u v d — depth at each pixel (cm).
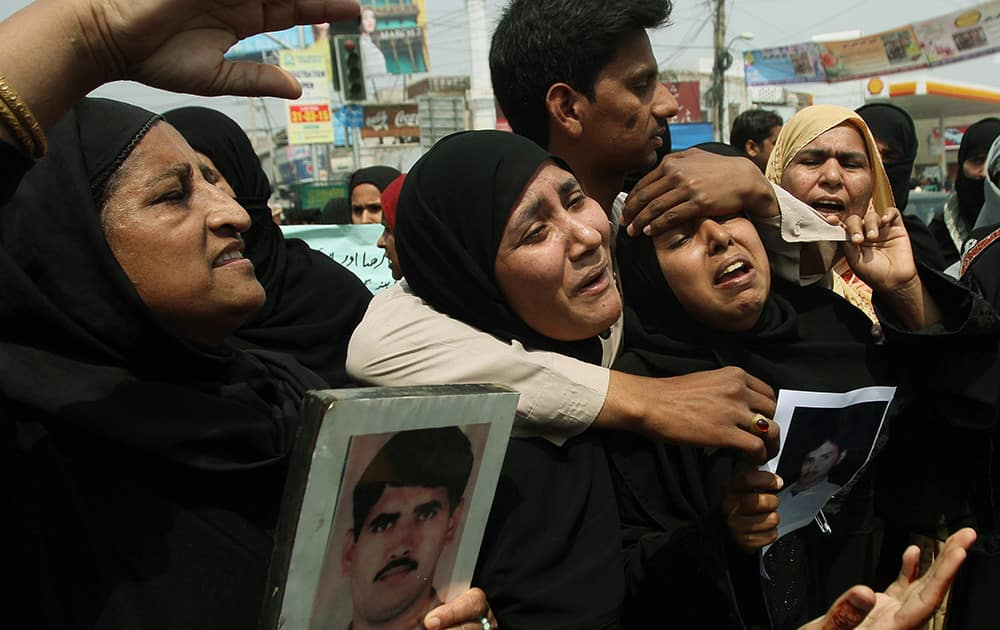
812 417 152
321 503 95
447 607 112
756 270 148
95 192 119
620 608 131
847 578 175
